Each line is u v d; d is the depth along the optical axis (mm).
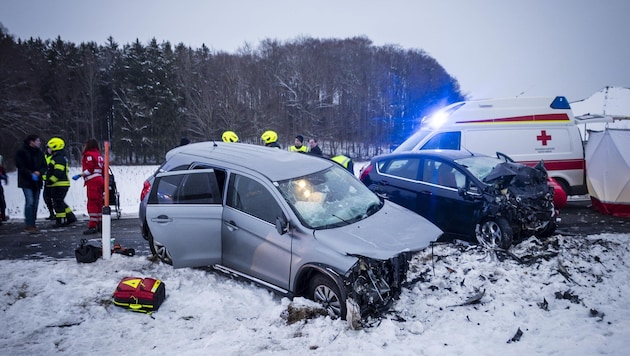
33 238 7777
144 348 4000
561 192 9039
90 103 60375
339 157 9891
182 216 5422
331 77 70500
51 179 8781
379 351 3855
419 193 7547
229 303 4934
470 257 5941
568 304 4805
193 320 4586
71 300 4957
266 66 67875
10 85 48906
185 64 62250
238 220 5258
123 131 55375
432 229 5211
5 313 4648
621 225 8547
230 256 5387
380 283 4516
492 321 4449
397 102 74688
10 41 55969
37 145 8414
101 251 6301
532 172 6812
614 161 9258
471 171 7152
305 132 60156
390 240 4773
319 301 4664
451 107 10945
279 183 5262
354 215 5297
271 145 10469
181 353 3883
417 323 4340
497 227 6488
